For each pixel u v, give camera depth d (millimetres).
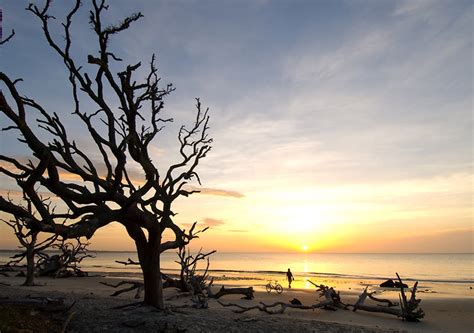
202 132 19969
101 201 14477
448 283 61812
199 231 20875
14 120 10844
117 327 14977
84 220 13461
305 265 139250
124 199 15977
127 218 16562
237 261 175875
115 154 16328
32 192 10680
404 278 73812
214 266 117438
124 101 15898
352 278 72875
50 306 15867
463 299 35875
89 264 112375
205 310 22078
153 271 18578
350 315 24594
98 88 15484
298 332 16656
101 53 14617
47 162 10414
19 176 10898
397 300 34688
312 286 52469
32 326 13258
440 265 137625
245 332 15922
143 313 17250
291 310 25984
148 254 18531
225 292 31922
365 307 25828
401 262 172125
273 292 39750
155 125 17688
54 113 14773
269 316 21484
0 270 58812
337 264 151750
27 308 15211
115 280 47875
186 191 19469
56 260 50875
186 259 32594
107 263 120250
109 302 22469
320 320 22062
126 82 15289
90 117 16125
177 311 19156
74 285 40094
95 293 31391
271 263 155500
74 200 13242
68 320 14383
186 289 32438
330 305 26625
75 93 15422
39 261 49812
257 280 61406
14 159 11047
